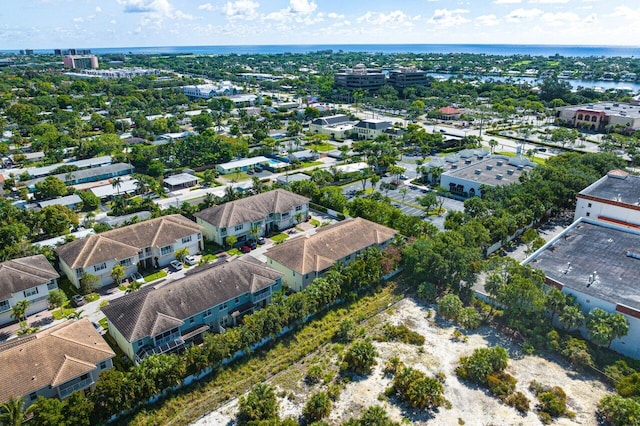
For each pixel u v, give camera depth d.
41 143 180.38
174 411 57.62
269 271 79.88
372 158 159.12
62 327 62.62
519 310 73.50
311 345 70.19
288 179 143.62
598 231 96.00
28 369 55.31
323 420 56.06
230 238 99.75
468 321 74.56
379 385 62.69
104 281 86.38
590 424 56.28
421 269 84.00
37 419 49.47
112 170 151.62
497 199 116.25
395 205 129.00
